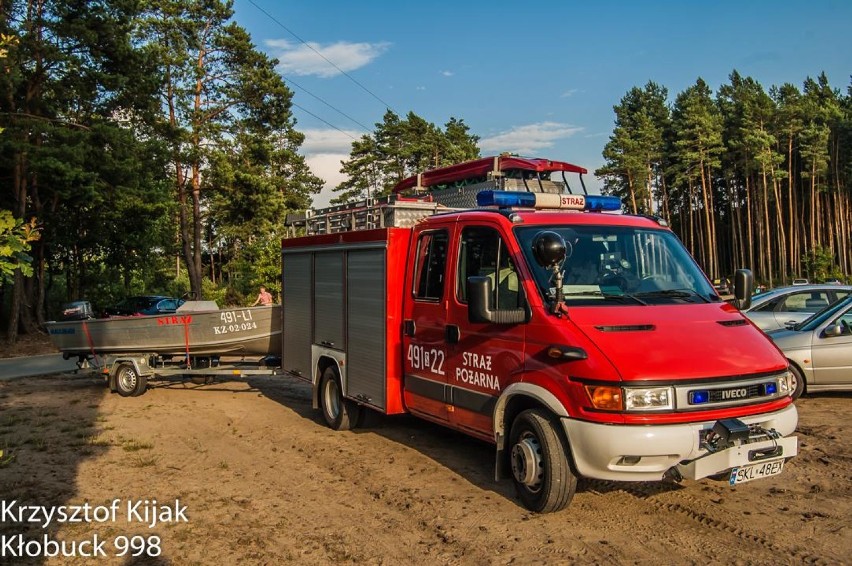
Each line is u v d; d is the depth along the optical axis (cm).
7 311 2628
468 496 616
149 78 2503
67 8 2247
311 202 6044
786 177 6328
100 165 2241
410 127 5916
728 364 500
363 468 714
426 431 882
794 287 1245
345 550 504
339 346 865
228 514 583
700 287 621
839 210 6256
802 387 972
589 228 624
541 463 544
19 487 660
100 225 2730
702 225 7400
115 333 1188
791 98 6191
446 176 1058
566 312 536
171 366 1188
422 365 709
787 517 547
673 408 479
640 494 602
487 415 603
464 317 638
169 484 669
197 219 3631
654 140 6400
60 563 491
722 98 7375
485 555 487
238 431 898
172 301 2573
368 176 6109
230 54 3588
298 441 838
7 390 1285
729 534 514
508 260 598
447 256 681
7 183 2359
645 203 6475
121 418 986
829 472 663
